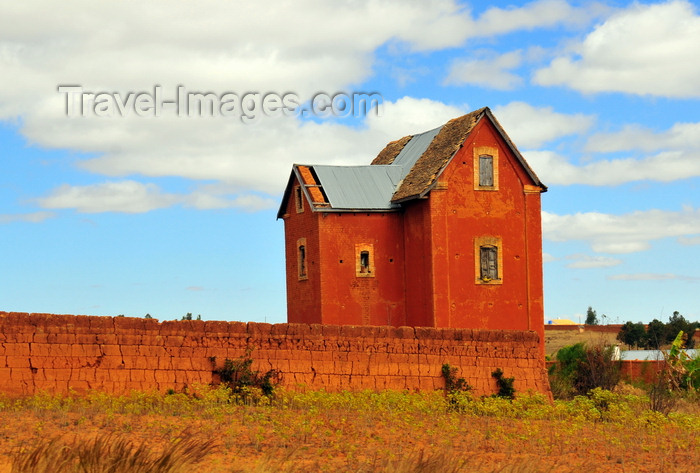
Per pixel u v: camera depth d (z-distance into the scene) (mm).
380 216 42750
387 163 47250
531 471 19297
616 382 41812
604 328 83562
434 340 31797
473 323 41281
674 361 44281
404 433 23641
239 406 26328
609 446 24266
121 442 17734
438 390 30594
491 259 42031
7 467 16516
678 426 29125
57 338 26719
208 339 28516
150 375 27562
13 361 26109
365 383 30484
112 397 25969
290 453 18766
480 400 30703
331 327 30359
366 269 42312
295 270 44688
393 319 42438
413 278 42250
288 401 27719
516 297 42156
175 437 19359
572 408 31391
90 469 16406
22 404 24688
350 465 18922
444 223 41031
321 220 41812
